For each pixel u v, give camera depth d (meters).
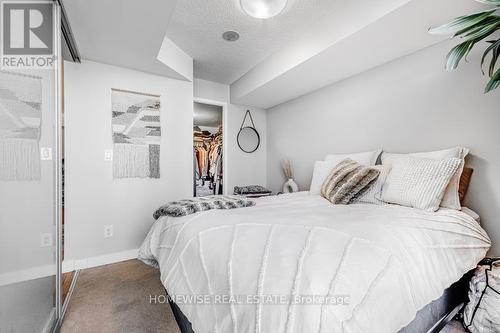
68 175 2.31
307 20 2.17
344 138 2.80
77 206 2.35
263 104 3.85
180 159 2.91
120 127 2.56
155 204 2.75
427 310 1.12
